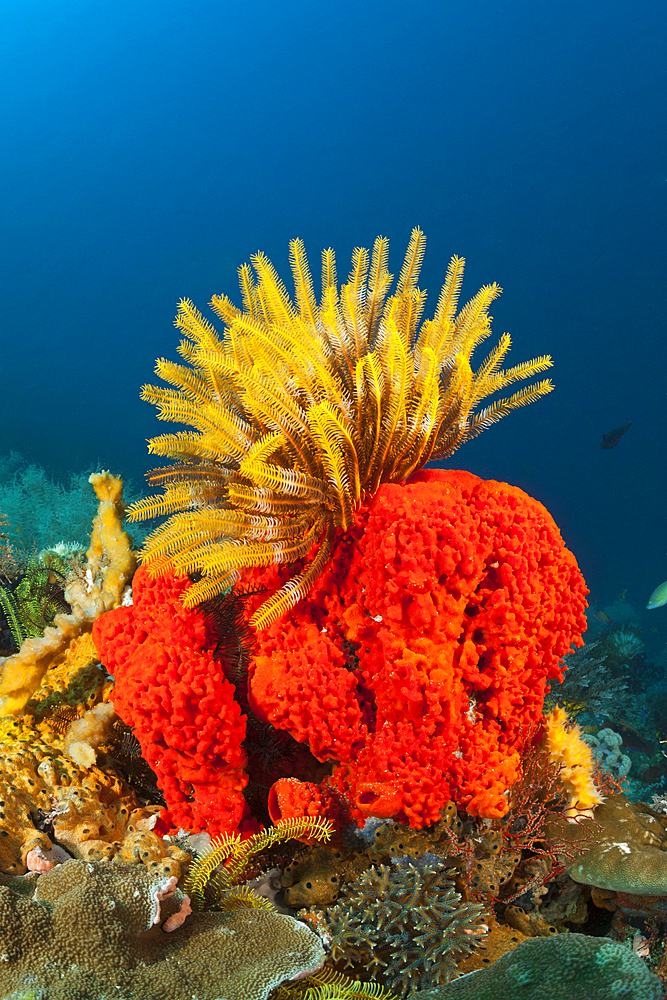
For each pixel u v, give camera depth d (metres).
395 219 70.38
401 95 65.31
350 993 2.09
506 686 2.53
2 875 2.19
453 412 2.74
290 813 2.50
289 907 2.54
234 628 2.73
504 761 2.54
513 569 2.44
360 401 2.52
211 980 1.88
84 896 1.89
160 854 2.49
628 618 15.62
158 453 2.57
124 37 59.97
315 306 2.88
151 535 2.71
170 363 2.66
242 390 2.72
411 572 2.28
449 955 2.32
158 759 2.49
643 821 2.88
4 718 3.01
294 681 2.45
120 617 2.65
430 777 2.38
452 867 2.56
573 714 4.21
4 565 5.23
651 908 2.67
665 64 60.59
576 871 2.62
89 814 2.59
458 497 2.52
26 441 42.91
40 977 1.74
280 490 2.41
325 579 2.66
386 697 2.41
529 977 1.97
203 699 2.39
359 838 2.61
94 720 2.93
